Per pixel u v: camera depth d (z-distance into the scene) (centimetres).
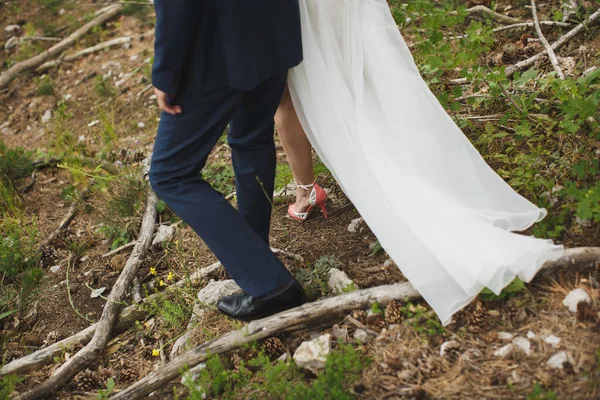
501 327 226
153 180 246
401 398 212
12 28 664
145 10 627
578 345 209
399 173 253
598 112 290
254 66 229
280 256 307
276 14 233
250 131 258
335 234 313
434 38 311
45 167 461
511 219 254
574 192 249
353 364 224
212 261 327
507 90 338
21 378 281
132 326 305
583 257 236
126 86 540
